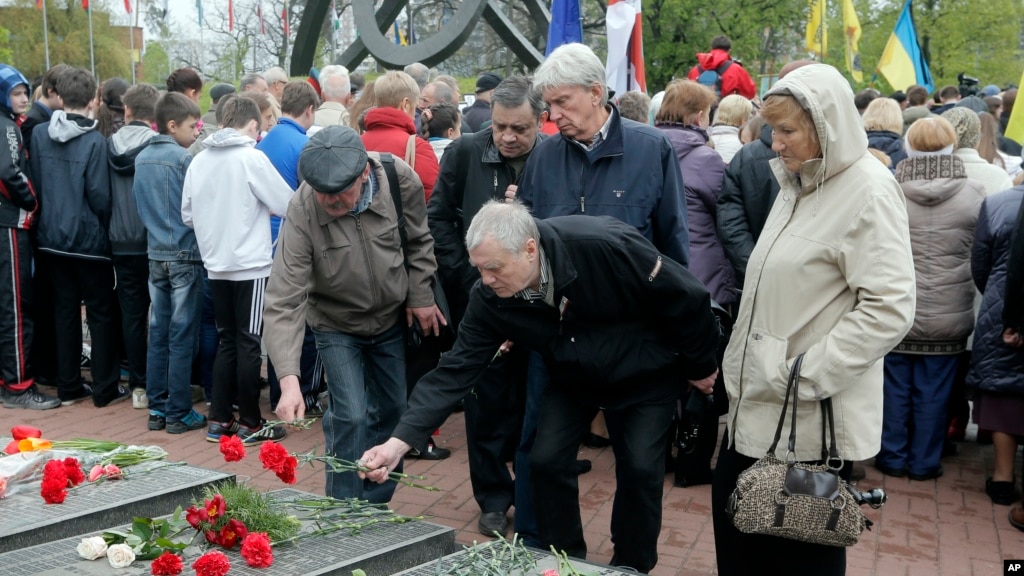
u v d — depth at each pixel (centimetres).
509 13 2344
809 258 268
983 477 530
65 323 640
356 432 385
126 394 675
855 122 264
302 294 369
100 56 4162
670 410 334
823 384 261
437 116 613
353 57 1287
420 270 403
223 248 538
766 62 3181
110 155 613
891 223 259
